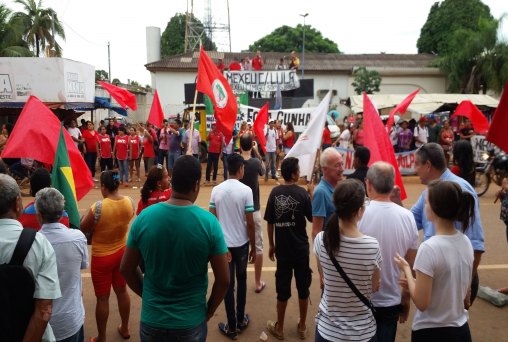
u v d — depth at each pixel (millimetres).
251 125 14992
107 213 3949
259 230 5438
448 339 2588
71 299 3154
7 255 2299
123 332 4348
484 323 4695
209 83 6453
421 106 21375
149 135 14625
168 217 2494
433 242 2578
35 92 12898
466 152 4484
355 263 2633
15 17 33625
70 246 3125
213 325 4688
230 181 4488
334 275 2686
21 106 12992
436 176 3562
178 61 37219
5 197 2369
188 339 2525
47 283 2354
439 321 2598
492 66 31172
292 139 14734
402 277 3137
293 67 24859
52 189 3152
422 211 3674
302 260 4207
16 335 2244
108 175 4055
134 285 2746
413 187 13008
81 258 3229
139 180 14250
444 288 2566
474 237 3658
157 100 10586
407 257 3131
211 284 5746
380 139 4438
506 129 3426
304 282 4266
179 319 2508
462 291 2617
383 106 21562
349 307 2680
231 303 4344
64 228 3174
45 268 2367
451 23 47812
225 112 6734
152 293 2559
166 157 15602
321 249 2781
